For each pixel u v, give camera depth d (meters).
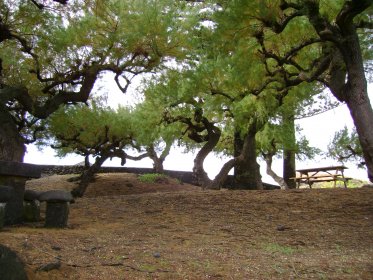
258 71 9.10
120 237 6.52
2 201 6.23
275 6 7.37
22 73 13.38
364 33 9.68
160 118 15.22
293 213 8.45
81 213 9.34
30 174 7.56
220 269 4.71
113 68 11.07
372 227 7.13
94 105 17.31
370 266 4.82
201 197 10.50
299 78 9.02
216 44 8.59
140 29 10.04
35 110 11.06
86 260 4.79
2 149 9.92
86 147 18.23
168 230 7.39
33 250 4.88
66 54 11.50
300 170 16.50
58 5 10.78
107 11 10.57
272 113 11.68
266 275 4.50
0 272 3.36
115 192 20.33
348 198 9.19
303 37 8.84
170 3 10.80
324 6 7.40
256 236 6.95
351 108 7.65
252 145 15.20
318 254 5.66
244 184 15.15
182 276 4.40
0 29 10.23
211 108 12.62
